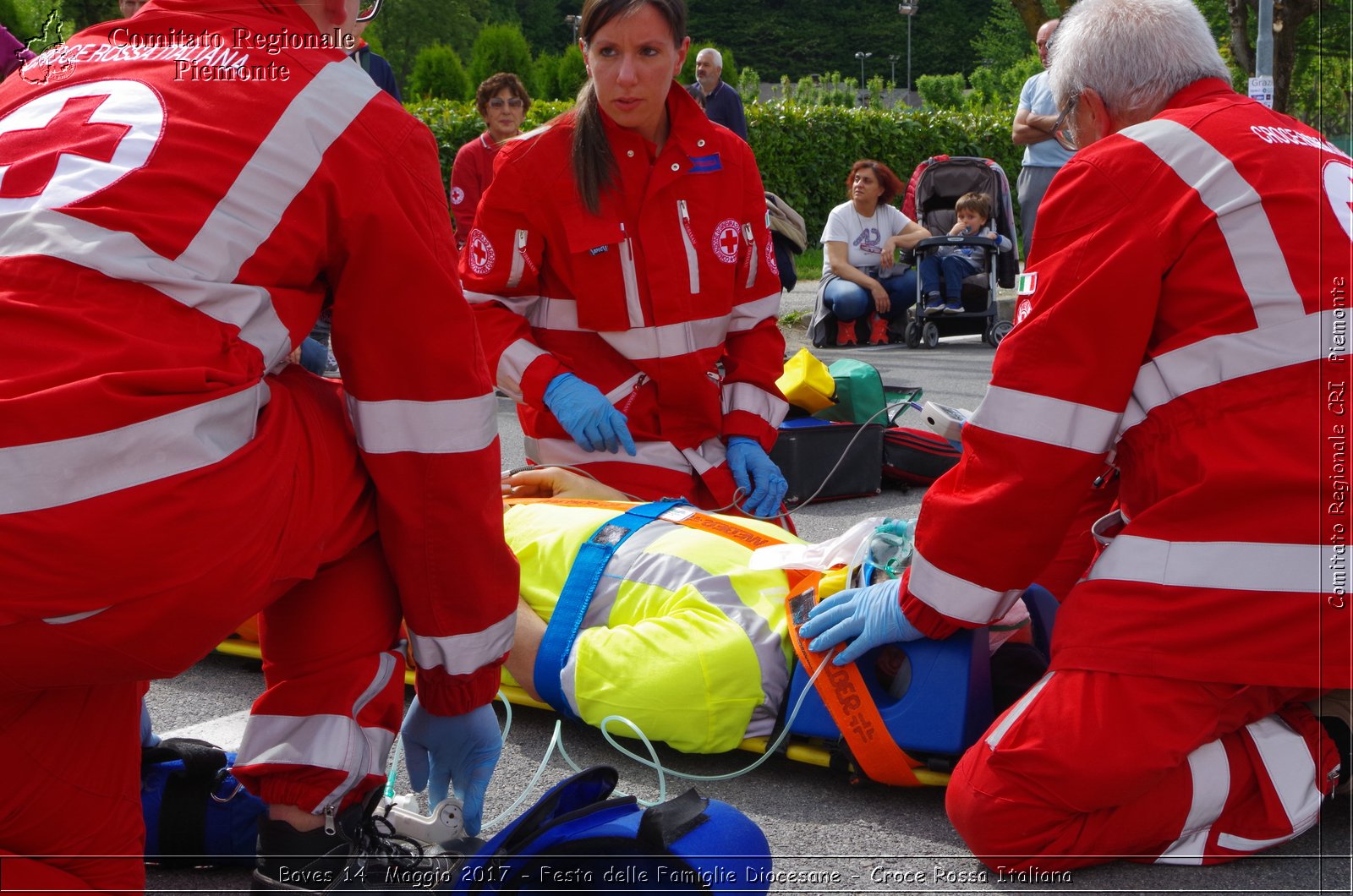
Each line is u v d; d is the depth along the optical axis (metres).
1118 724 2.16
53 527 1.51
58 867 1.72
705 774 2.71
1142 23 2.42
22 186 1.65
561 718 2.93
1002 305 12.42
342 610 2.01
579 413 3.33
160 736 2.81
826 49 88.56
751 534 3.01
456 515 1.98
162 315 1.64
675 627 2.70
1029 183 8.76
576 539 2.96
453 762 2.25
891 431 5.47
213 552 1.63
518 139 3.40
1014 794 2.19
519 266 3.41
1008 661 2.73
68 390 1.53
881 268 9.92
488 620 2.08
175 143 1.70
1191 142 2.27
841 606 2.55
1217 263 2.20
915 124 19.70
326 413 1.94
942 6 89.12
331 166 1.80
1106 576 2.24
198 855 2.25
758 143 18.55
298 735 1.97
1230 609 2.14
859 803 2.58
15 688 1.59
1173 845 2.28
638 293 3.38
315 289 1.90
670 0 3.20
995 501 2.29
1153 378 2.26
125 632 1.58
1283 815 2.26
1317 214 2.20
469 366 1.96
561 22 82.50
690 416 3.52
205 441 1.64
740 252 3.54
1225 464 2.15
